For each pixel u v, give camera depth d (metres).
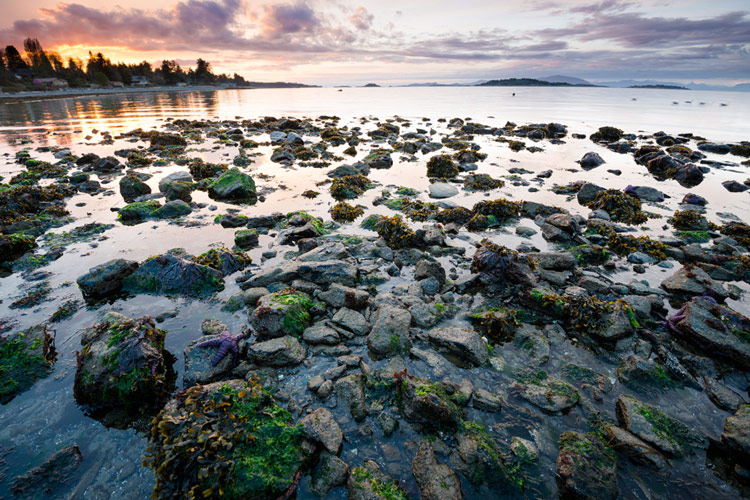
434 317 1.66
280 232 2.65
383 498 0.90
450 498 0.90
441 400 1.15
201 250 2.35
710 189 4.04
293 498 0.94
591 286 1.93
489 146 6.48
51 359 1.40
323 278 1.90
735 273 2.12
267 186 3.90
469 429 1.10
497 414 1.19
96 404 1.21
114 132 7.69
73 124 9.01
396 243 2.45
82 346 1.38
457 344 1.43
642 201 3.62
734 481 1.00
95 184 3.75
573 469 0.98
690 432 1.12
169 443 0.97
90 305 1.75
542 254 2.20
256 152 5.71
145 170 4.56
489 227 2.85
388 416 1.16
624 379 1.34
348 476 0.98
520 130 7.86
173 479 0.92
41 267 2.11
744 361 1.39
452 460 1.03
